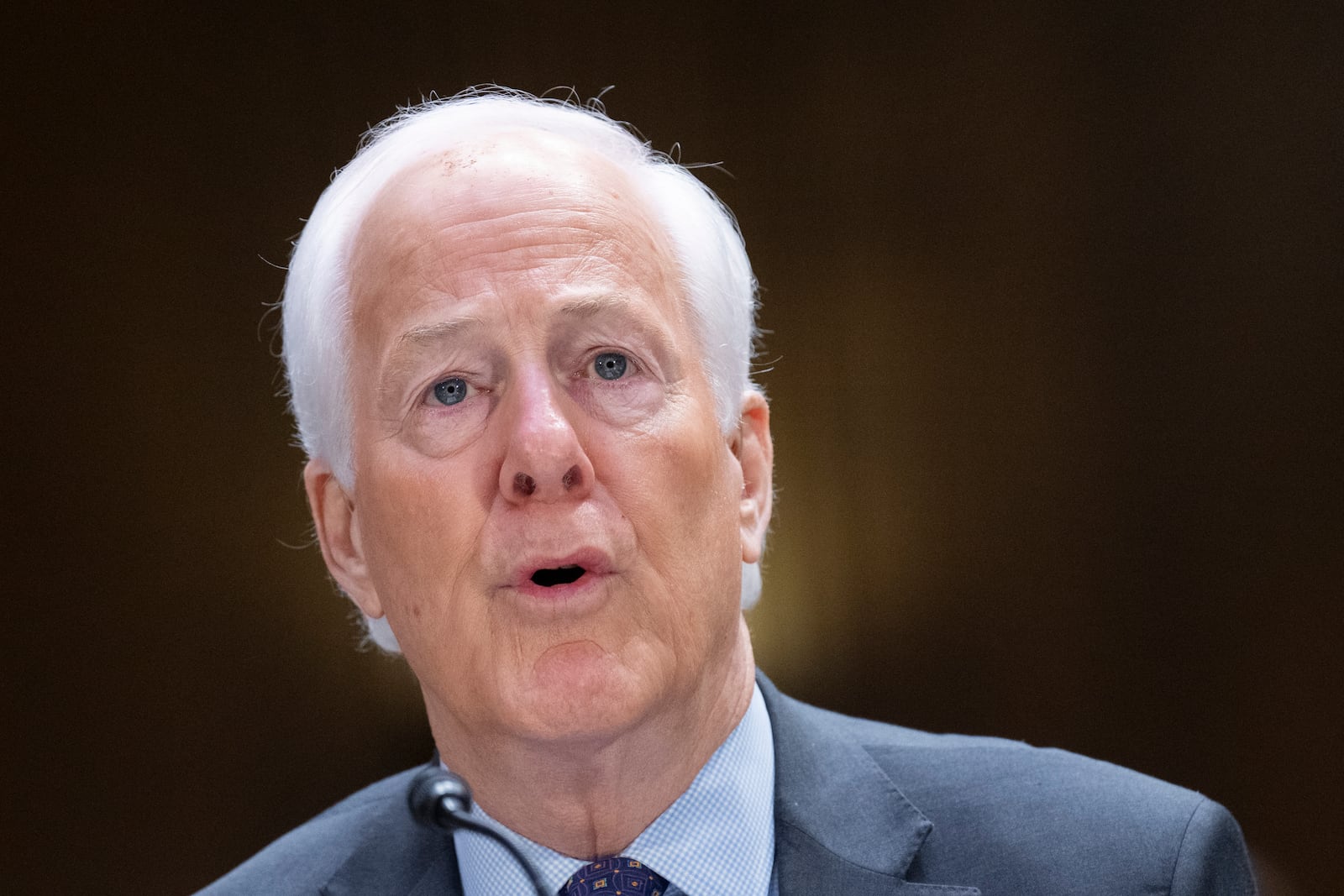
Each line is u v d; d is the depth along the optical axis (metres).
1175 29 12.50
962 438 12.81
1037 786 4.72
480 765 4.46
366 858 5.11
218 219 12.95
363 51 12.77
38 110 12.88
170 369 13.00
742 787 4.57
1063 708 12.54
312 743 12.85
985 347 12.78
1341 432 12.08
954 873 4.55
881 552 12.88
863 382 12.95
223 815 12.84
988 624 12.65
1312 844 12.12
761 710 4.86
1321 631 12.12
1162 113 12.55
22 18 12.83
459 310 4.25
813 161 12.98
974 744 5.04
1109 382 12.64
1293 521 12.21
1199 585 12.40
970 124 12.84
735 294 4.79
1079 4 12.69
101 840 12.79
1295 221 12.24
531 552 4.09
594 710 4.10
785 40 12.95
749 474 4.90
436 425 4.31
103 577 12.99
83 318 13.09
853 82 12.95
